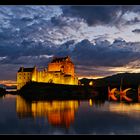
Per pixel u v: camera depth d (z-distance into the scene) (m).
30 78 161.12
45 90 146.00
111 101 100.19
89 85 189.75
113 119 46.59
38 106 73.62
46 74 168.38
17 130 35.38
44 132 34.03
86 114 54.41
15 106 72.94
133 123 41.75
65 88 153.62
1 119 46.25
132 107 71.50
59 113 56.06
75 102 92.31
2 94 145.62
